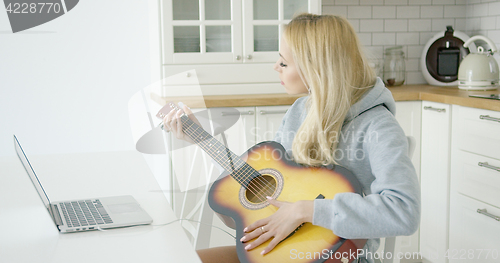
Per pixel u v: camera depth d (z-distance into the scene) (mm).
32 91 2400
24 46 2443
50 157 1567
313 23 1214
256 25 2465
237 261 1191
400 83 2781
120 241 801
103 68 2414
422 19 2945
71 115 2410
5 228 878
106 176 1289
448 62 2754
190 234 1205
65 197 1093
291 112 1464
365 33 2898
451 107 2133
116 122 2391
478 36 2428
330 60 1167
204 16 2396
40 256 734
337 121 1166
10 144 2416
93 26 2463
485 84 2357
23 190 1169
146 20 2533
